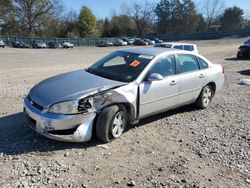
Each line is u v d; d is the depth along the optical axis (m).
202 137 5.60
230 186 4.02
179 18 109.31
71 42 65.81
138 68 5.64
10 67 17.22
